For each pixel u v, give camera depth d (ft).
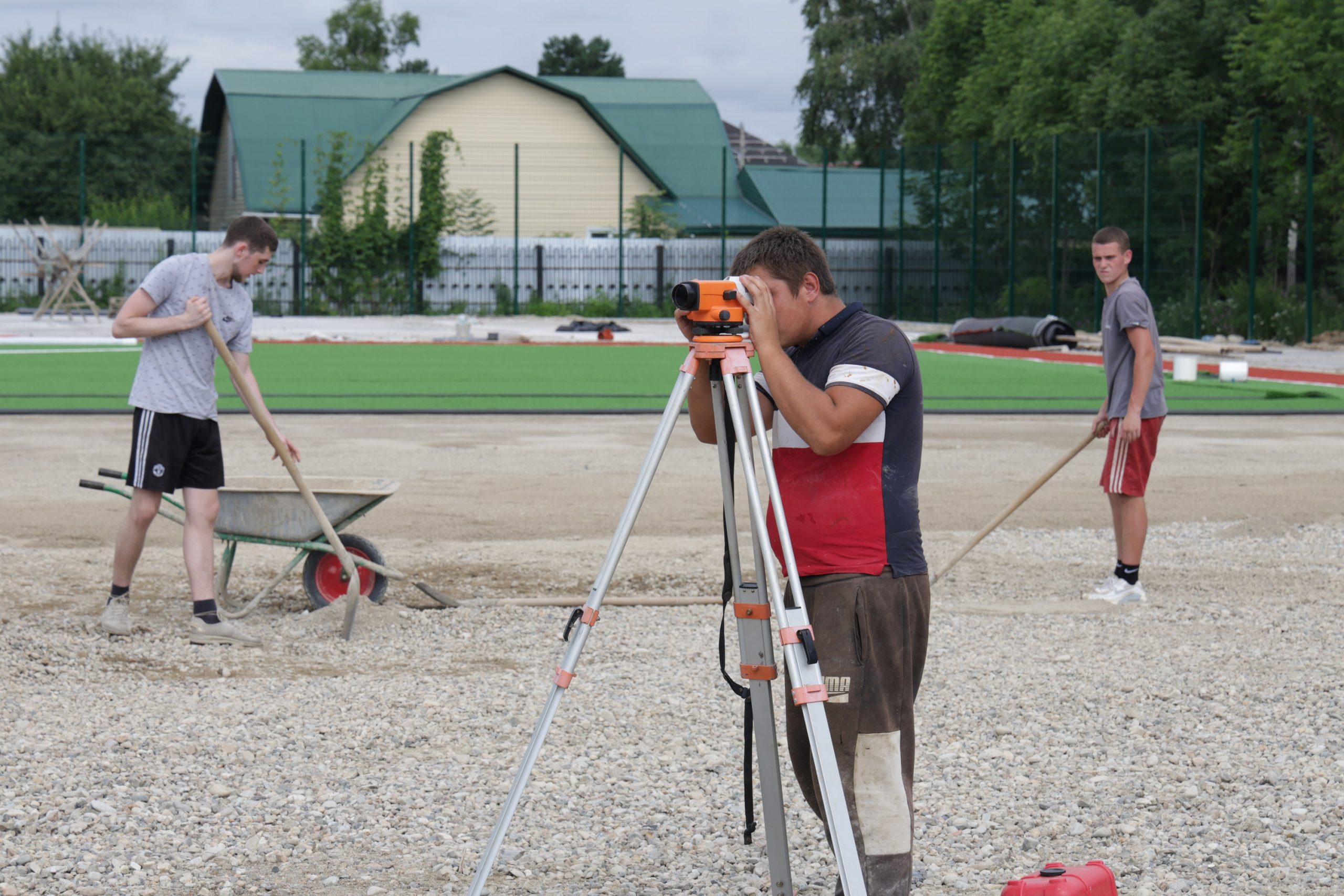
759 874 13.66
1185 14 123.44
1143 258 116.16
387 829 14.71
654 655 21.88
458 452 45.11
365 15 268.21
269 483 24.85
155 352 22.35
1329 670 21.03
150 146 151.53
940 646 22.57
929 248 139.85
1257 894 13.11
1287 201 116.47
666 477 40.01
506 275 151.43
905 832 11.53
